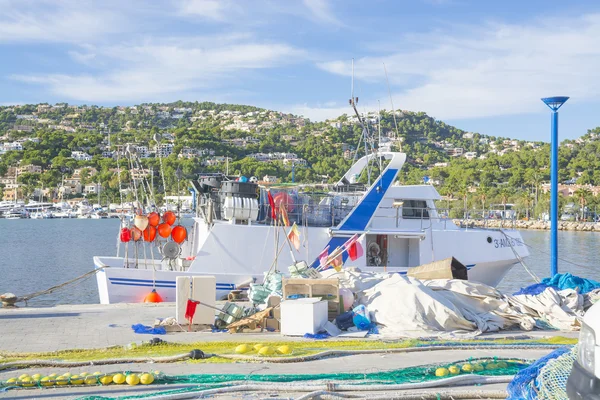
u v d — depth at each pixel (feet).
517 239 71.41
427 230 65.31
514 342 37.65
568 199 432.25
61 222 471.21
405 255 65.77
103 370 30.25
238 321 41.81
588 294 49.34
